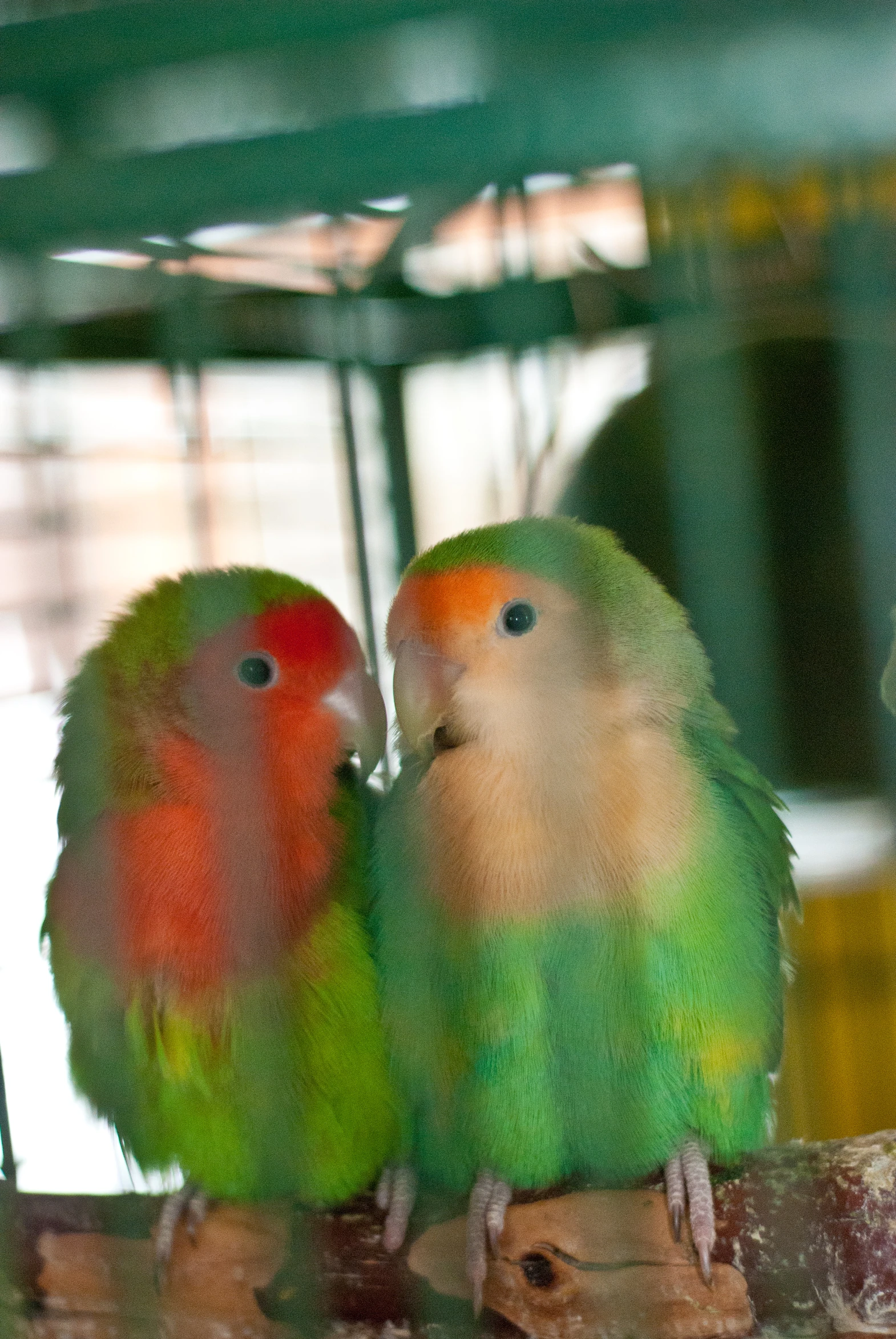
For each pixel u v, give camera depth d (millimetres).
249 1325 1786
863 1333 1562
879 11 806
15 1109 1987
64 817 1992
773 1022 1869
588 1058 1764
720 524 2076
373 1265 1771
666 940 1742
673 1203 1680
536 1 849
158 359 2029
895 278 1477
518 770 1816
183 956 1861
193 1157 1889
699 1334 1623
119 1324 1779
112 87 909
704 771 1869
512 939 1760
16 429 2305
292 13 876
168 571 2391
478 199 1898
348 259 1953
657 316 1999
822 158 902
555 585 1862
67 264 1479
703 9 832
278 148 898
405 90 874
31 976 2145
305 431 2490
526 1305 1701
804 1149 1649
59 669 2334
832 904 2299
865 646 2111
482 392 2334
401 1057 1832
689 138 844
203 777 1919
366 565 2500
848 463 1854
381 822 1933
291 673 1935
